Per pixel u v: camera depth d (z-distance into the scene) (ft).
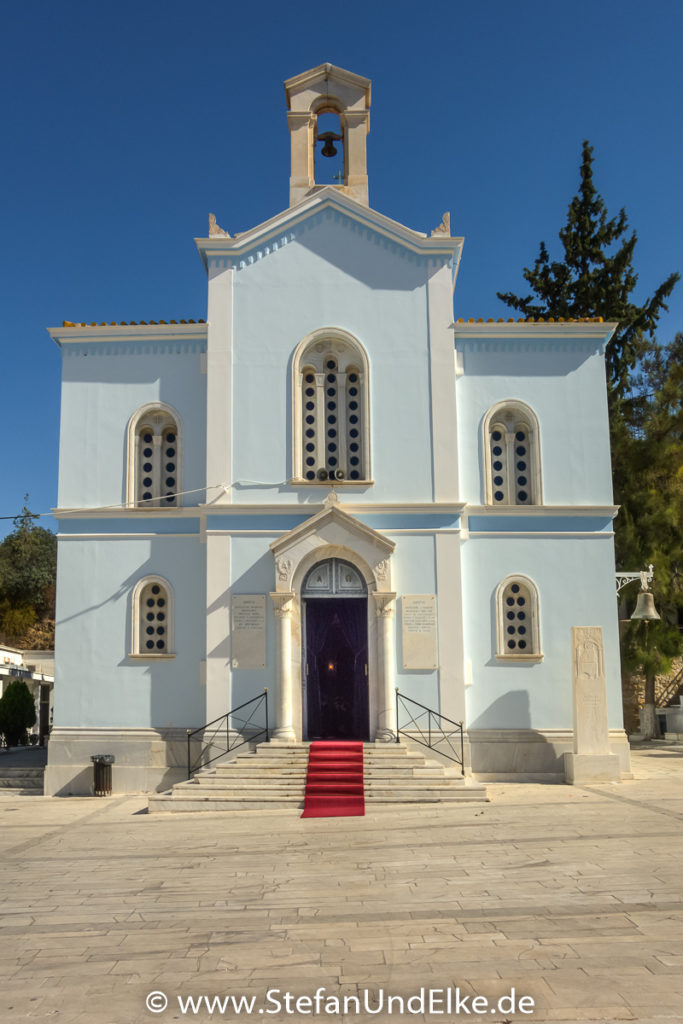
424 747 61.41
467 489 67.15
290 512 64.64
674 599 88.99
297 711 62.54
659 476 95.40
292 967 24.50
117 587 65.82
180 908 31.22
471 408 68.03
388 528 64.49
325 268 67.92
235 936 27.63
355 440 66.95
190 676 64.49
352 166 73.61
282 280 67.77
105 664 64.95
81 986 23.62
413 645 62.75
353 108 74.28
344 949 25.91
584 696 62.13
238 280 67.77
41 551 179.32
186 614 65.36
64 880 36.04
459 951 25.45
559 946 25.71
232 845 42.65
